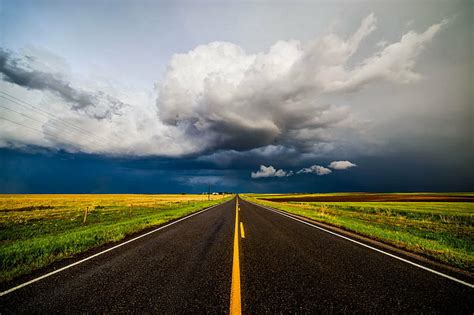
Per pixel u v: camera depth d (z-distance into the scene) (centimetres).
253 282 414
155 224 1186
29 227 1277
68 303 335
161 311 314
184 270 476
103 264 517
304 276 445
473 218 1922
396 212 2384
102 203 4050
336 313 312
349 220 1439
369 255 596
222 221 1332
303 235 882
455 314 313
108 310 317
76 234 877
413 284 409
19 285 398
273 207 2786
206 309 319
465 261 541
